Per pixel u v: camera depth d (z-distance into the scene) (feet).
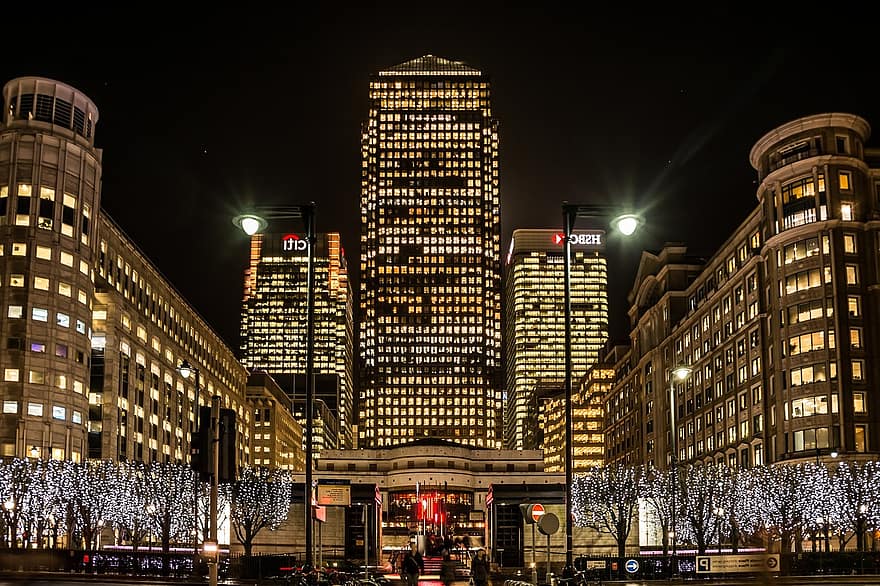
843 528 325.62
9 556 233.96
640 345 645.92
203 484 295.89
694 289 558.97
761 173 432.25
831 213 392.27
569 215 122.52
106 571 231.30
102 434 468.75
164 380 568.82
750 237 454.40
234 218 114.42
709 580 215.31
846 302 386.32
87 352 455.22
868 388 379.76
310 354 115.03
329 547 388.57
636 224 120.47
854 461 364.17
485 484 655.76
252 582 205.16
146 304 553.64
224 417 85.30
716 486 355.56
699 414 522.47
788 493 330.13
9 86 457.68
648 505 380.78
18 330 425.28
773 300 411.75
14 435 414.21
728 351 477.77
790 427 392.27
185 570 226.38
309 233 116.47
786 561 227.40
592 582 168.25
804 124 403.95
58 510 349.82
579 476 401.08
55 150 451.53
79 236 454.81
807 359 389.19
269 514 343.05
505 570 326.44
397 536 624.18
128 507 355.36
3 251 433.07
